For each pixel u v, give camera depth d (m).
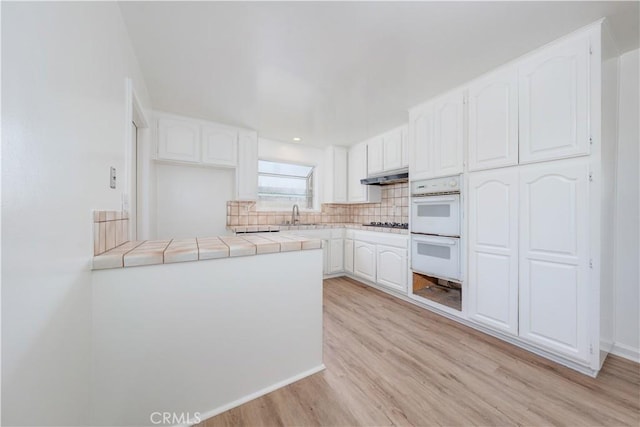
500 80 1.92
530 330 1.76
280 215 4.12
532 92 1.75
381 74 2.04
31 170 0.56
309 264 1.55
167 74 2.03
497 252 1.94
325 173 4.41
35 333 0.58
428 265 2.50
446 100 2.33
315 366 1.58
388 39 1.63
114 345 1.06
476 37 1.61
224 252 1.27
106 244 1.14
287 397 1.38
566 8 1.38
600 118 1.48
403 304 2.81
